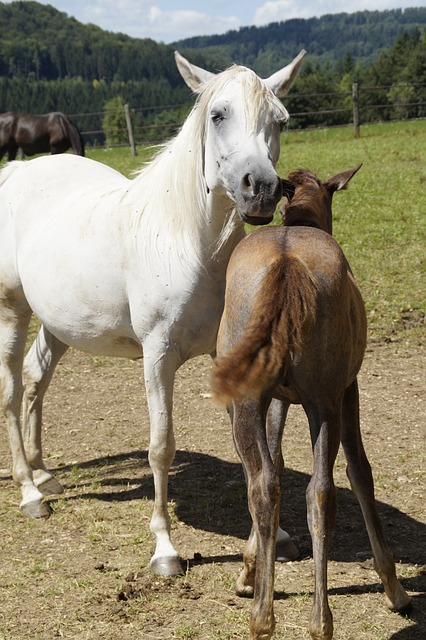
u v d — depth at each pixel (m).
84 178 4.97
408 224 11.91
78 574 4.10
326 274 3.01
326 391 3.01
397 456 5.51
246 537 4.51
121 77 145.88
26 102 100.00
